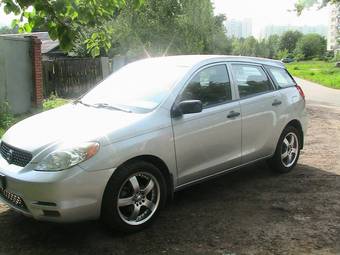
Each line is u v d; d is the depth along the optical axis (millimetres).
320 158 7906
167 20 23828
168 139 4859
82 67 19578
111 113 4938
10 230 4727
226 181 6449
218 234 4648
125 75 5887
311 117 13594
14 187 4309
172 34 23781
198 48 24562
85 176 4176
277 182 6406
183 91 5227
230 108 5656
